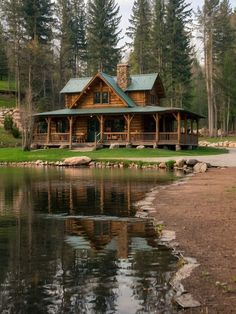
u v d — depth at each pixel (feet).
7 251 29.43
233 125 281.54
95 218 41.27
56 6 256.93
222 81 242.99
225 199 50.60
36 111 182.50
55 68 248.11
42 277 24.04
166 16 236.84
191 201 49.62
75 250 29.66
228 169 96.89
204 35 233.96
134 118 161.99
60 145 161.17
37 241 32.22
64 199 54.29
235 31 266.57
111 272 24.86
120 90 166.71
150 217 41.16
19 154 147.13
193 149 159.53
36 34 237.25
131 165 115.96
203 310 19.53
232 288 21.97
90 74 264.52
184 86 242.58
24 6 229.45
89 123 167.94
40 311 19.76
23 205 49.65
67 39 255.91
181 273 24.26
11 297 21.30
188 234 33.35
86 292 21.86
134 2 263.29
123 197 55.67
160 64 241.14
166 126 168.14
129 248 30.09
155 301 20.74
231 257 27.09
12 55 229.04
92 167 117.39
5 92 238.07
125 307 20.12
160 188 63.57
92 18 244.63
